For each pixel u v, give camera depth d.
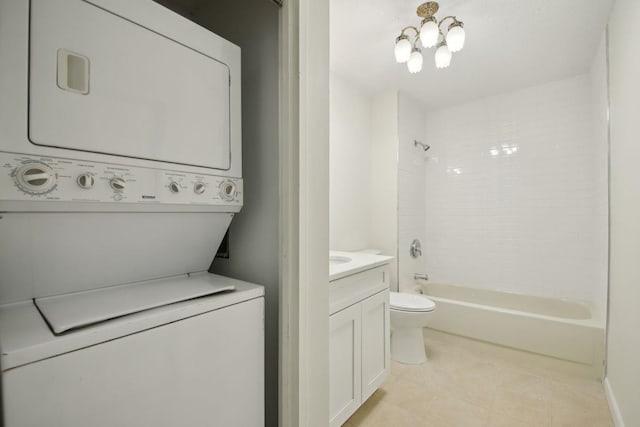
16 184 0.55
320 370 0.95
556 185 2.61
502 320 2.23
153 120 0.75
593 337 1.92
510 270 2.84
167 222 0.82
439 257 3.26
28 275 0.66
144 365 0.63
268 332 1.06
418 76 2.51
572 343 1.98
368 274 1.61
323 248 0.96
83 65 0.64
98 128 0.66
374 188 2.89
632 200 1.33
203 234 0.95
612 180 1.69
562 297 2.57
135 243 0.79
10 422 0.46
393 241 2.78
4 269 0.62
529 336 2.13
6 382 0.46
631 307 1.33
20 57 0.56
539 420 1.54
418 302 2.17
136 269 0.85
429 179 3.32
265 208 1.07
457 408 1.63
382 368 1.74
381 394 1.76
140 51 0.73
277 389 1.03
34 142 0.57
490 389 1.81
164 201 0.77
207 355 0.74
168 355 0.67
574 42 2.00
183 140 0.81
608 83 1.75
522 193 2.77
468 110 3.08
